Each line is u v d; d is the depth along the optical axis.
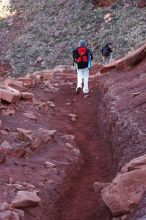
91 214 6.80
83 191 7.71
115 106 11.13
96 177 8.33
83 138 10.89
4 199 6.41
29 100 13.23
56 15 47.72
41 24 47.69
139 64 15.83
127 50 35.69
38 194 6.86
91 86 16.86
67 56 39.84
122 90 12.53
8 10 53.12
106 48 27.08
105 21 42.50
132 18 40.62
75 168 8.67
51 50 41.94
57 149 9.12
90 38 41.03
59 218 6.80
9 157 8.02
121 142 9.02
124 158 8.18
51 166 8.09
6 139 8.93
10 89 12.74
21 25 49.75
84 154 9.73
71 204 7.27
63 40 42.94
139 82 12.47
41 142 8.93
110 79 15.21
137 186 6.00
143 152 7.70
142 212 5.48
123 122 9.64
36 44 44.09
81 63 15.27
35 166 7.96
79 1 47.69
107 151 9.66
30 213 6.34
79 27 43.56
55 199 7.12
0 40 48.66
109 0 44.75
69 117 12.76
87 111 13.48
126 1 43.53
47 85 16.89
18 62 42.06
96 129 11.51
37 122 11.21
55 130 10.12
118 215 5.91
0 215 5.86
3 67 41.72
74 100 15.11
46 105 13.38
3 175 7.19
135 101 10.71
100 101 13.70
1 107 11.39
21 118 11.07
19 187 6.87
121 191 5.98
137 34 37.56
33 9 51.38
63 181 7.78
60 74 21.06
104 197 6.07
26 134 9.18
